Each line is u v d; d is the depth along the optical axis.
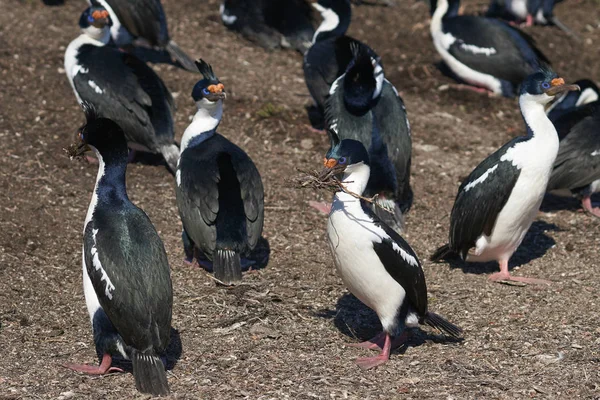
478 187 11.50
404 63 19.53
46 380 9.02
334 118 13.78
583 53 20.39
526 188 11.28
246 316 10.60
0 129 15.29
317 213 13.79
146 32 17.61
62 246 12.30
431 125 17.05
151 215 13.30
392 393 8.88
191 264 12.00
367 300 9.70
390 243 9.33
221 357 9.63
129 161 14.98
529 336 10.25
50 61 17.80
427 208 14.13
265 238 12.91
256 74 18.47
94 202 9.45
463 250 11.96
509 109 17.86
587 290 11.45
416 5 22.34
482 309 10.98
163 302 8.86
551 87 11.02
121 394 8.77
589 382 9.17
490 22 18.41
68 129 15.62
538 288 11.53
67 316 10.61
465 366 9.54
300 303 11.05
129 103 14.20
